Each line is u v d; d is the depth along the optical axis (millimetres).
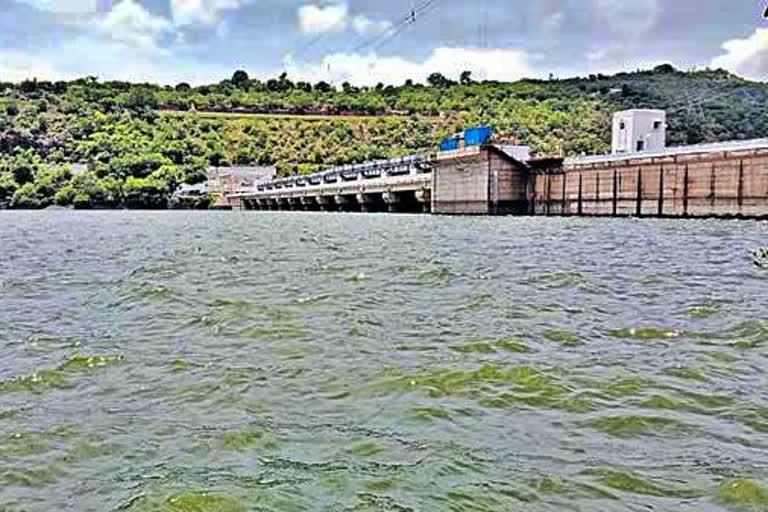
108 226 88250
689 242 47250
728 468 10070
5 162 198375
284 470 10125
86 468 10398
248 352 17000
